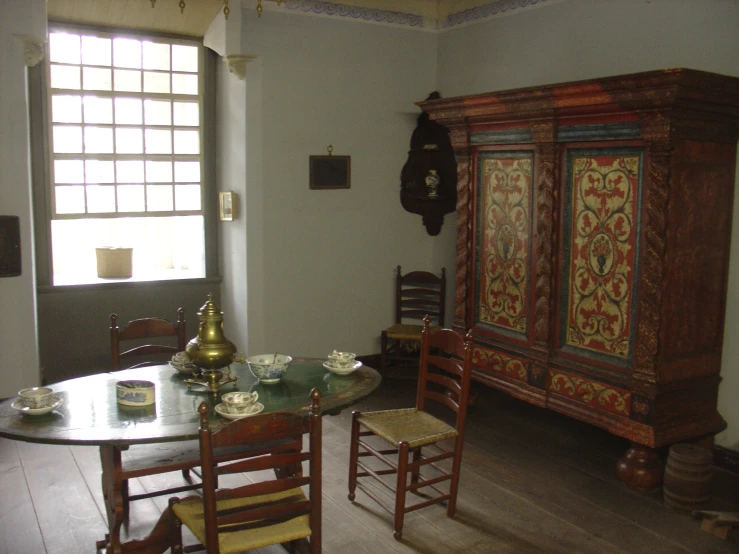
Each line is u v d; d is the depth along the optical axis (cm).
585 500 349
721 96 328
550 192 392
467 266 461
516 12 484
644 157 347
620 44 417
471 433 435
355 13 518
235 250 521
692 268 350
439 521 326
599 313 375
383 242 558
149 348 368
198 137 530
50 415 270
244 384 312
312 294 533
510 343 430
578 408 383
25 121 427
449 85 546
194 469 358
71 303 496
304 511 245
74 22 473
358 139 536
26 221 434
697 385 361
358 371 335
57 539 305
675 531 321
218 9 479
